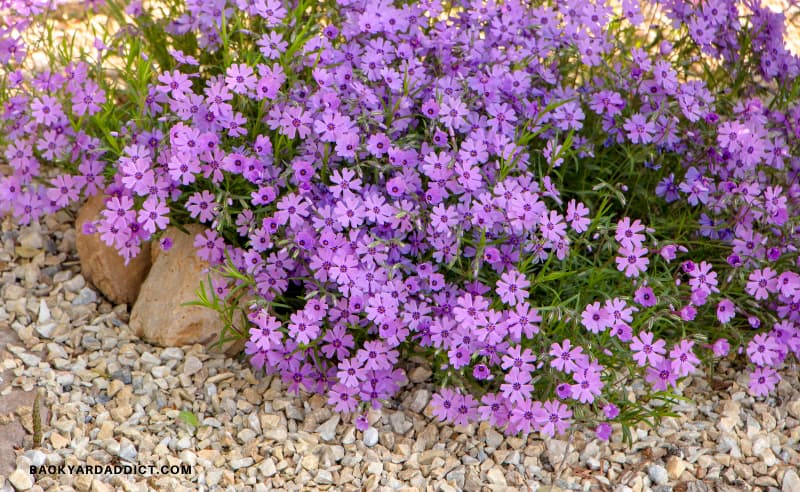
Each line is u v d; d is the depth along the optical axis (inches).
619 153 57.4
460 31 57.0
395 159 53.7
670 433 54.0
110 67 63.9
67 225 59.4
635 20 58.8
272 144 55.7
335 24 57.9
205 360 55.5
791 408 54.8
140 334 56.2
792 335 54.7
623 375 55.4
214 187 55.1
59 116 56.5
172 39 60.9
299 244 53.4
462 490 52.4
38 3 59.0
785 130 58.3
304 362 54.6
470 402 53.0
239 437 53.4
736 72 59.6
